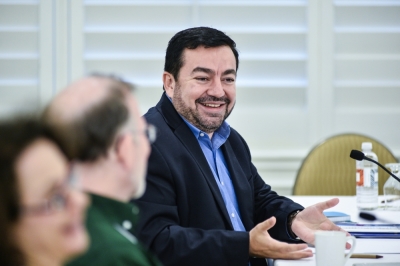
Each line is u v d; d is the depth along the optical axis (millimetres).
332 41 7277
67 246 1313
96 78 2010
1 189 1266
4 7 7051
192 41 3822
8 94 7082
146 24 7160
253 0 7188
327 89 7293
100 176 1911
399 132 7344
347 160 5766
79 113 1872
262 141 7301
